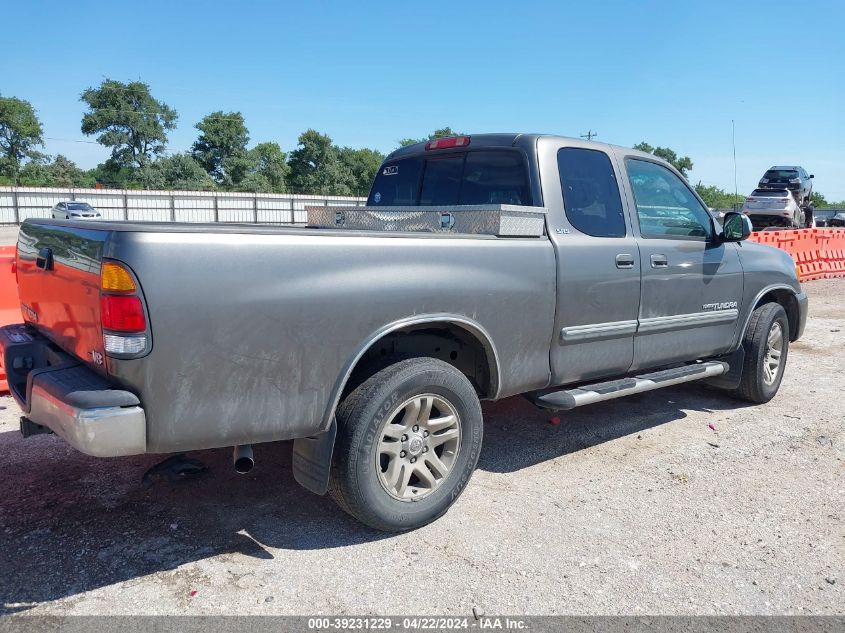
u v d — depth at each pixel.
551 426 5.32
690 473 4.45
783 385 6.75
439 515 3.62
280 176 84.75
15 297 5.93
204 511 3.71
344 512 3.75
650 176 4.91
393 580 3.11
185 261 2.73
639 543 3.51
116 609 2.83
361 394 3.29
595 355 4.38
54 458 4.38
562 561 3.31
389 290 3.28
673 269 4.83
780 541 3.58
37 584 2.99
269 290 2.93
